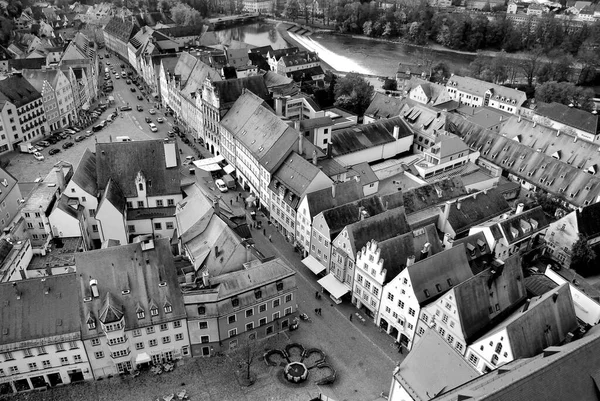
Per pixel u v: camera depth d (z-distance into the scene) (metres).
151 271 82.12
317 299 101.19
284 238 121.38
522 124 161.38
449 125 162.12
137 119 189.25
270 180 123.19
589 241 110.00
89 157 115.06
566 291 79.00
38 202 104.31
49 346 75.81
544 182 137.50
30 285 77.25
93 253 80.56
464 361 66.00
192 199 108.50
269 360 86.12
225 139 151.25
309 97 177.00
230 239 92.69
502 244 102.00
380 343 91.25
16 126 159.12
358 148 145.12
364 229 97.62
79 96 192.75
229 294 83.06
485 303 81.00
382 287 90.56
